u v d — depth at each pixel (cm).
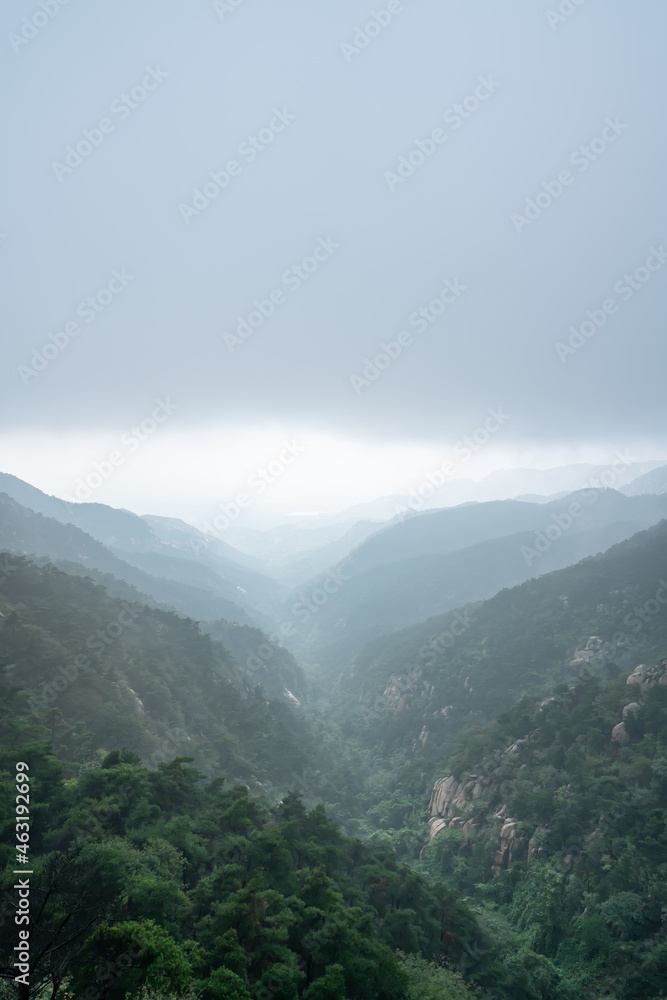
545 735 8894
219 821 5450
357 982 3831
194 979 3353
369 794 11994
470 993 4725
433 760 12250
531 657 14412
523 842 7344
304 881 5025
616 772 7456
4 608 10719
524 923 6362
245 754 11044
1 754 5338
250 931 3862
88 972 3011
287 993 3409
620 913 5719
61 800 5062
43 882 3650
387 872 5678
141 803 5131
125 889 3769
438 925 5369
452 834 8325
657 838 6303
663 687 8200
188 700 11606
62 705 8688
